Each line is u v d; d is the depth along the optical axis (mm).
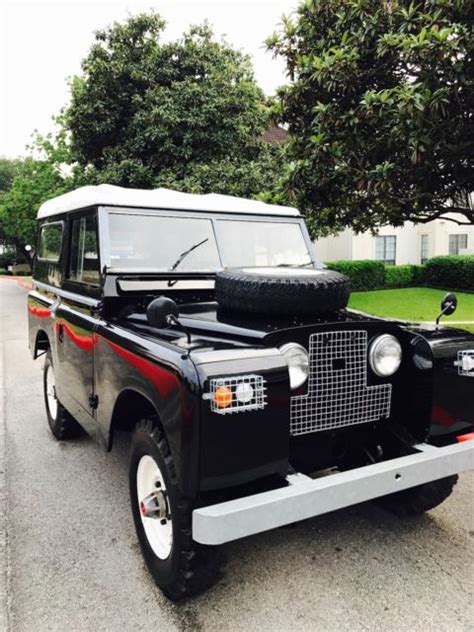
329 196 6547
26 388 7375
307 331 2650
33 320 5523
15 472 4359
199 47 13797
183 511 2377
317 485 2311
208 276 3639
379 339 2883
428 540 3223
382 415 3025
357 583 2801
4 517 3592
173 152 12969
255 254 3979
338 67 5637
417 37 5047
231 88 13742
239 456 2268
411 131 5176
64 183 21625
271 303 2760
